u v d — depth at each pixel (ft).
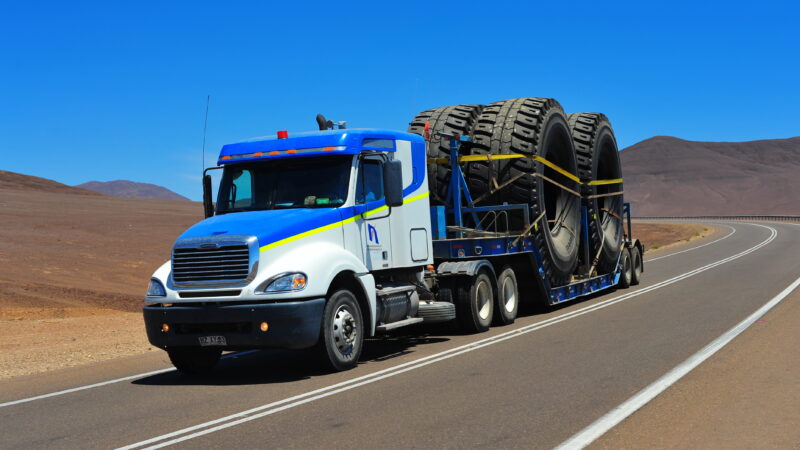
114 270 117.08
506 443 17.78
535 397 22.63
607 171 59.88
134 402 25.08
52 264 115.65
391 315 33.24
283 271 27.45
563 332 37.14
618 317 42.11
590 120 54.44
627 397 22.17
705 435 17.98
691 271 76.23
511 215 44.75
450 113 44.88
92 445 19.39
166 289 28.48
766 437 17.67
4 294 76.89
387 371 28.43
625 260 61.31
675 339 33.04
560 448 17.17
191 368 30.55
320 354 28.55
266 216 29.50
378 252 32.65
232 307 27.04
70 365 35.47
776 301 45.42
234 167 32.63
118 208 256.73
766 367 25.88
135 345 41.68
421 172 36.63
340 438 18.81
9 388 29.07
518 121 43.83
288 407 22.77
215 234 28.14
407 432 19.10
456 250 39.65
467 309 38.42
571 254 48.52
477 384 24.99
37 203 246.47
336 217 30.32
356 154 31.73
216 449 18.38
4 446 19.77
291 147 31.71
